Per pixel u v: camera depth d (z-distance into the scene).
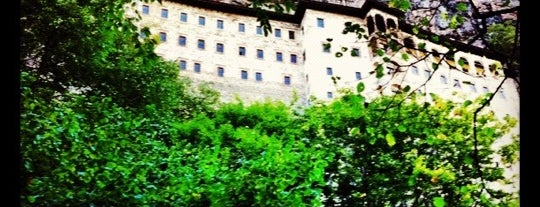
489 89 59.38
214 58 59.31
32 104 7.81
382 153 18.67
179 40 58.69
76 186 8.26
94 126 10.12
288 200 11.32
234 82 58.53
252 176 11.04
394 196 17.50
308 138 19.47
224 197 10.53
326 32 61.38
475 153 5.11
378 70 6.43
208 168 11.25
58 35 19.19
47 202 7.51
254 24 63.88
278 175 11.23
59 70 20.83
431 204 17.08
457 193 16.11
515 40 4.07
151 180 10.17
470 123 18.80
